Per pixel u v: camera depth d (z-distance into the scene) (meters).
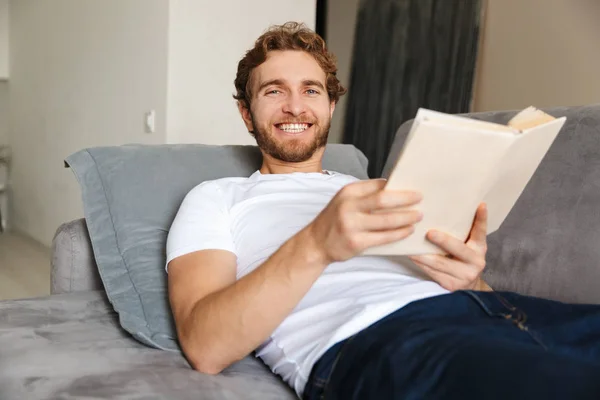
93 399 0.95
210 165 1.58
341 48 3.70
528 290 1.49
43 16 4.14
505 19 3.31
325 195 1.37
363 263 1.20
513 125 0.93
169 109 2.68
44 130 4.21
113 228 1.41
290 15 3.05
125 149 1.52
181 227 1.24
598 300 1.36
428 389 0.86
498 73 3.36
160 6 2.69
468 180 0.88
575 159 1.47
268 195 1.34
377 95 3.64
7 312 1.34
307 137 1.47
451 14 3.40
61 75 3.87
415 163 0.83
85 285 1.52
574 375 0.75
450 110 3.41
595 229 1.40
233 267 1.20
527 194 1.54
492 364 0.82
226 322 1.03
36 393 0.99
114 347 1.21
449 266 1.09
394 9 3.57
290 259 0.98
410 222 0.89
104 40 3.24
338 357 1.01
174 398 0.98
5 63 4.87
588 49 2.95
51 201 4.18
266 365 1.22
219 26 2.79
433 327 0.97
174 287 1.17
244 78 1.52
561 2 3.06
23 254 4.06
